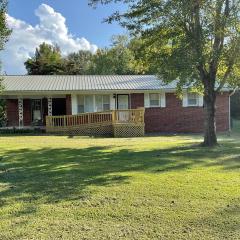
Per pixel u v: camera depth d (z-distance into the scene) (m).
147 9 15.27
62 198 7.31
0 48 10.47
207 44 15.39
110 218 6.14
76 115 27.00
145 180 8.79
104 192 7.71
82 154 14.16
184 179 8.88
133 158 12.65
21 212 6.47
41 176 9.55
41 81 30.28
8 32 10.25
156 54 15.85
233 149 14.97
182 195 7.42
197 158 12.43
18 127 27.89
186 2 14.41
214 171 9.95
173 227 5.70
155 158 12.53
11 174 9.91
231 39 15.30
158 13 15.09
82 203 6.96
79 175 9.56
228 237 5.30
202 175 9.36
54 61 57.81
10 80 30.20
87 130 26.86
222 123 29.19
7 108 28.80
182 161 11.77
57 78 31.83
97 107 29.00
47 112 30.02
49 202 7.05
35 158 13.12
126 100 29.00
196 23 15.07
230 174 9.49
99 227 5.75
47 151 15.28
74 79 31.50
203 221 5.94
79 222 5.97
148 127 28.91
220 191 7.69
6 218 6.18
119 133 25.84
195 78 16.14
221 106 29.14
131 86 28.69
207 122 16.66
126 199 7.18
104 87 28.33
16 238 5.35
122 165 11.09
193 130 29.08
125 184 8.39
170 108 28.97
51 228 5.72
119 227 5.73
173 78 15.71
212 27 14.95
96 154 14.08
